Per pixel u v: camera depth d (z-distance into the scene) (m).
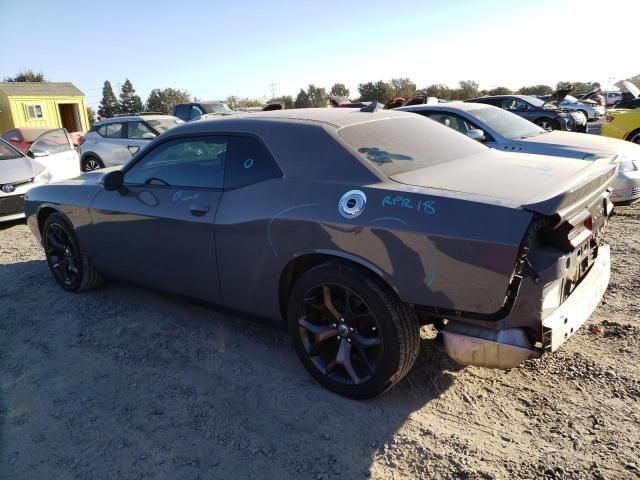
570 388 3.10
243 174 3.43
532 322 2.55
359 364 3.07
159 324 4.19
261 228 3.21
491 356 2.64
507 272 2.43
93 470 2.61
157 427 2.91
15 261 6.13
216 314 4.33
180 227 3.67
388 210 2.74
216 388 3.27
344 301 3.02
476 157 3.49
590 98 29.28
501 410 2.95
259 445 2.74
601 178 2.83
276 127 3.38
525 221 2.41
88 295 4.88
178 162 3.84
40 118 35.44
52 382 3.41
